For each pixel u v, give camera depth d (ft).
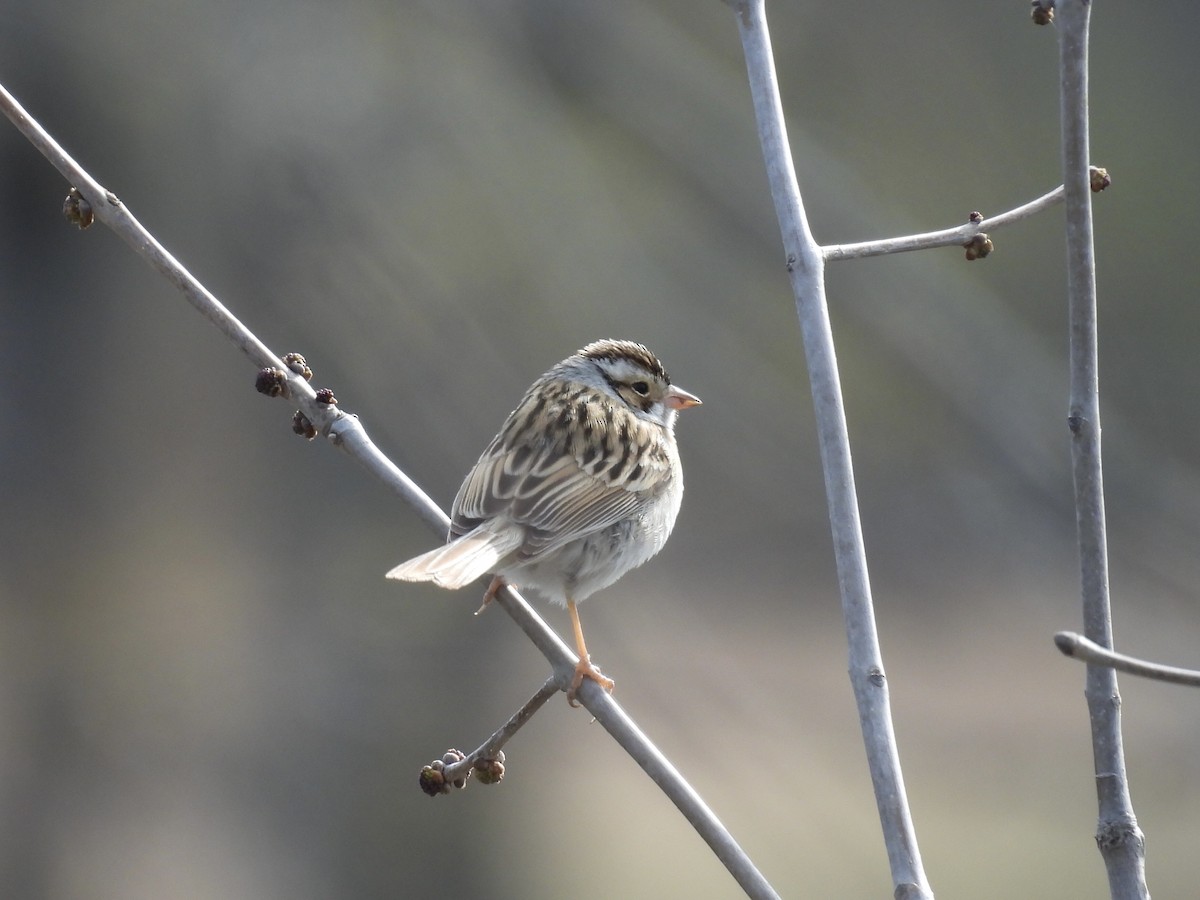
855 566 17.72
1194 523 55.72
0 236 44.70
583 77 46.39
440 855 44.73
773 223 48.47
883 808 16.78
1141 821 58.95
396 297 44.47
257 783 43.75
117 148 44.04
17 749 43.68
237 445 45.88
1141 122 72.74
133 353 45.52
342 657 44.62
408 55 44.93
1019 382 50.67
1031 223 70.28
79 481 45.19
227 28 43.62
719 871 57.52
